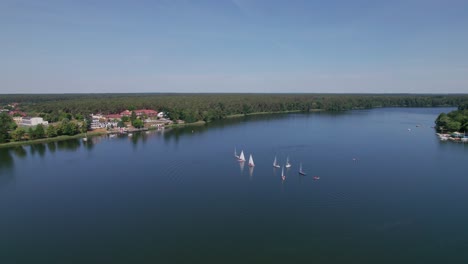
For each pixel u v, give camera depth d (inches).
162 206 4446.4
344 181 5354.3
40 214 4234.7
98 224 3959.2
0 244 3526.1
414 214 4111.7
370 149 7706.7
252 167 6259.8
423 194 4749.0
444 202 4458.7
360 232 3703.3
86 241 3580.2
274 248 3405.5
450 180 5344.5
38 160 6988.2
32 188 5182.1
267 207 4372.5
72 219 4089.6
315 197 4692.4
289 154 7258.9
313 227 3823.8
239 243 3508.9
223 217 4101.9
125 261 3216.0
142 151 7765.8
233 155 7224.4
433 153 7283.5
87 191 5029.5
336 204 4443.9
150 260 3228.3
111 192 4980.3
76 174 5900.6
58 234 3732.8
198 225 3902.6
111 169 6205.7
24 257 3289.9
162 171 6038.4
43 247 3467.0
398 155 7091.5
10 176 5816.9
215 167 6289.4
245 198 4687.5
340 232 3710.6
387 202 4485.7
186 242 3535.9
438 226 3814.0
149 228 3846.0
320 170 5994.1
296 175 5718.5
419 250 3346.5
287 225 3873.0
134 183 5378.9
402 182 5275.6
